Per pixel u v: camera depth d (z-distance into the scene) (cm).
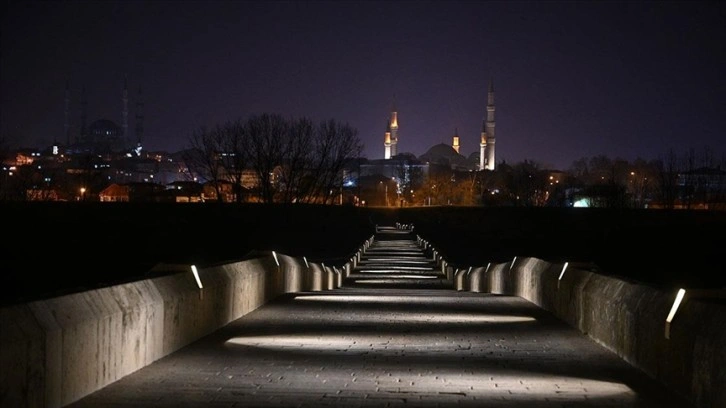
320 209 13162
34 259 5547
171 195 16350
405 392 1164
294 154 13462
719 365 989
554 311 2308
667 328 1200
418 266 7231
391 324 2064
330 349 1590
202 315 1755
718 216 13088
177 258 6438
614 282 1647
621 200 16262
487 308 2553
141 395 1118
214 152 13388
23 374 907
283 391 1161
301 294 3133
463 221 14625
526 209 14838
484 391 1176
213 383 1214
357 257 7356
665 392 1171
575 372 1340
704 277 5994
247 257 2755
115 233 8538
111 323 1198
